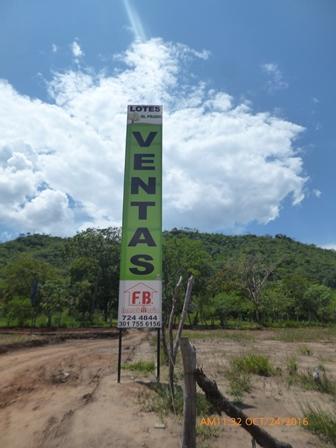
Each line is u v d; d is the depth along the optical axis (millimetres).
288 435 6141
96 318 47469
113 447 5609
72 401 7969
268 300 53312
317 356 16156
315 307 59188
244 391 8875
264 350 18312
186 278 37406
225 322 50812
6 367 12805
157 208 10367
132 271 10094
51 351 18047
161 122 10844
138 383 9273
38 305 39781
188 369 4293
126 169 10602
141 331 35344
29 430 6457
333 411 7199
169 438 5848
